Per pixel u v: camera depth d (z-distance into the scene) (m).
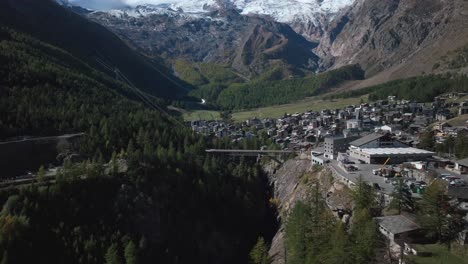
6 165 170.38
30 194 138.25
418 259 92.00
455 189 114.44
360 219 103.69
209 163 192.12
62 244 131.50
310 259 102.56
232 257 163.50
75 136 195.88
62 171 154.12
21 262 121.31
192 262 154.88
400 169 151.38
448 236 96.94
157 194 161.38
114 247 133.00
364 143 180.25
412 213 110.00
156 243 150.62
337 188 143.62
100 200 149.75
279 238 149.25
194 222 164.38
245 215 175.75
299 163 197.38
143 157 172.50
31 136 192.62
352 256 90.88
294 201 165.62
